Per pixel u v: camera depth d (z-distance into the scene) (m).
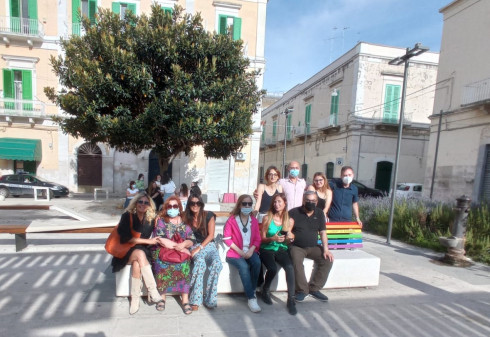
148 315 3.04
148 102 7.20
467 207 5.32
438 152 13.17
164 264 3.20
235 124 7.30
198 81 7.14
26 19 14.29
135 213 3.27
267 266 3.38
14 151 13.98
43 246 5.14
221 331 2.80
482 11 11.35
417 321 3.15
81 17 7.38
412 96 17.69
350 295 3.75
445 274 4.71
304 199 3.63
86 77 6.41
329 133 20.25
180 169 15.55
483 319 3.24
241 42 7.69
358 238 4.30
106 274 4.05
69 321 2.85
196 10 15.00
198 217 3.53
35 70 14.79
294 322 3.03
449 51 12.87
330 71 20.12
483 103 10.57
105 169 15.76
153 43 6.76
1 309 3.02
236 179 16.00
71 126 7.70
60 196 13.84
